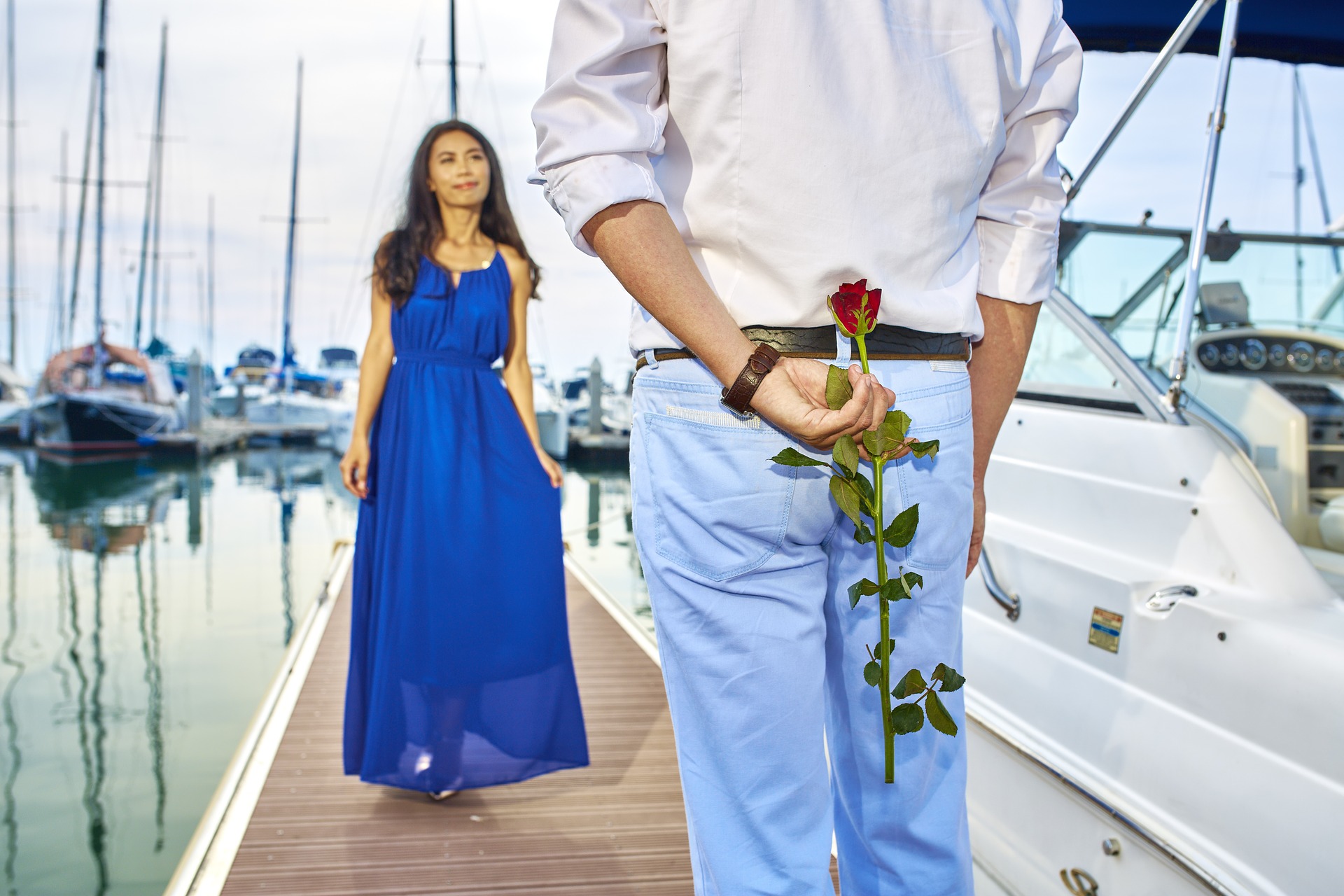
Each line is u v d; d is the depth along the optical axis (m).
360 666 2.28
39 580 11.84
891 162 0.87
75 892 4.32
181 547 14.21
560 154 0.86
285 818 2.23
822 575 0.95
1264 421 1.99
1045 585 1.81
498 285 2.28
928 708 0.91
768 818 0.92
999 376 1.09
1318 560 1.86
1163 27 2.16
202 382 26.86
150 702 7.30
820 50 0.85
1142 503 1.72
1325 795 1.25
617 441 22.98
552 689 2.26
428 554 2.17
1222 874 1.35
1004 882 1.83
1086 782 1.59
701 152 0.88
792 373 0.86
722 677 0.92
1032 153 1.04
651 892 1.94
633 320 0.98
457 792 2.39
